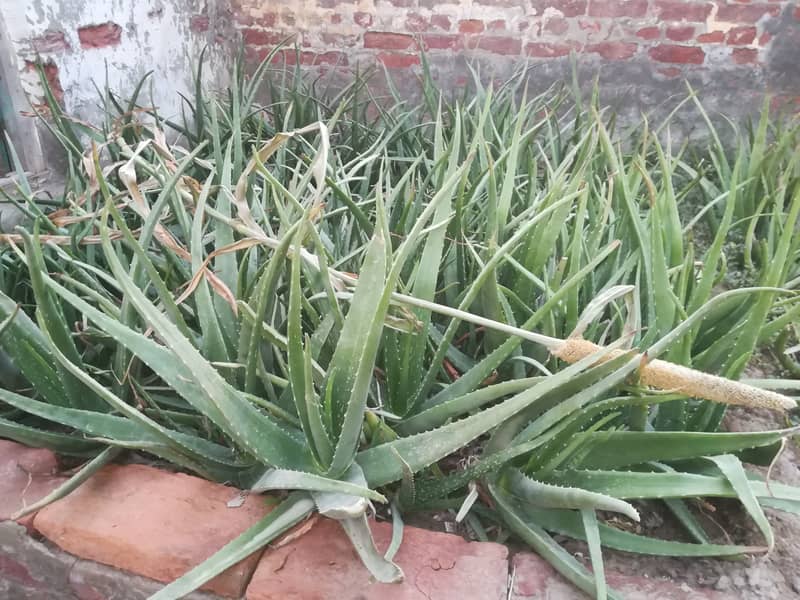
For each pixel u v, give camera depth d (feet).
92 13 6.11
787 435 2.59
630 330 2.63
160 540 2.90
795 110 8.39
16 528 3.09
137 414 2.73
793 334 4.92
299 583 2.71
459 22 8.48
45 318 3.16
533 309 3.99
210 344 3.24
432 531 3.01
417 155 6.33
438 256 3.23
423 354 3.35
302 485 2.61
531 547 3.06
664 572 2.97
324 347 3.36
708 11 8.05
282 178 5.14
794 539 3.18
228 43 8.96
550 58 8.55
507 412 2.59
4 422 3.21
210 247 4.49
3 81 5.51
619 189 4.34
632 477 2.87
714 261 3.47
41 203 4.71
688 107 8.62
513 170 3.84
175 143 7.68
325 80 9.06
